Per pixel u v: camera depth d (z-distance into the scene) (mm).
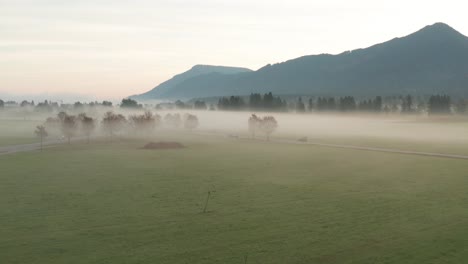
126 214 43719
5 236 36094
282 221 41469
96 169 74312
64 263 30281
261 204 48469
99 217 42500
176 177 66375
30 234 36719
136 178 65312
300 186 59312
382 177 66688
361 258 32031
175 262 30828
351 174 69625
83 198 50938
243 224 40438
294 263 31016
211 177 66562
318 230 38625
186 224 40344
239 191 55719
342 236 36969
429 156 93812
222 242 35281
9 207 46125
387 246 34500
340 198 51625
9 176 66250
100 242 34875
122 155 96250
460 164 80625
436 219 42156
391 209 46156
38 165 78812
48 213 43812
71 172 70750
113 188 57250
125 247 33781
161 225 39906
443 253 32938
